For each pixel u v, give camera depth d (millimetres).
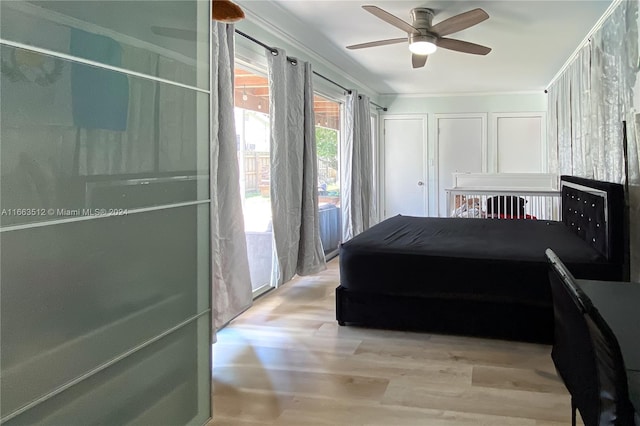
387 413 2143
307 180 4496
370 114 7262
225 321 3121
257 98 4176
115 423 1534
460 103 7707
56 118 1314
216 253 3037
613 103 3453
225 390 2402
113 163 1520
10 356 1210
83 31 1396
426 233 3838
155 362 1708
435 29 3469
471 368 2611
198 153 1933
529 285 2914
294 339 3111
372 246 3295
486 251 3082
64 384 1355
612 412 1058
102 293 1481
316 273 4695
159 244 1726
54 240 1321
